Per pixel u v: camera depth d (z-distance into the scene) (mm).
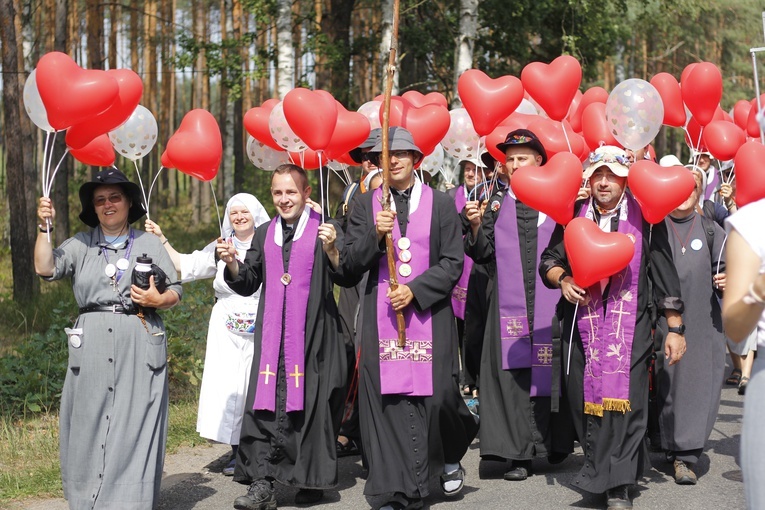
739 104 9758
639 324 5414
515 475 6102
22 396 8141
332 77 20031
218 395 6238
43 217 4965
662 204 5289
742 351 8727
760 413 3043
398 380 5371
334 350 5648
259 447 5523
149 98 31359
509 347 6129
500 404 6164
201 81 32281
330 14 20234
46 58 4895
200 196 30609
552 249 5711
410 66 21672
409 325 5434
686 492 5820
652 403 6309
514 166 6113
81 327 5047
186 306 9789
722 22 32594
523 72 6934
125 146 6043
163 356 5168
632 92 6422
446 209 5590
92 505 4918
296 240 5637
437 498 5754
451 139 7578
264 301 5641
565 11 19594
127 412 5000
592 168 5516
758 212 3080
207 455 6867
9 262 20594
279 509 5602
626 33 22469
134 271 5012
